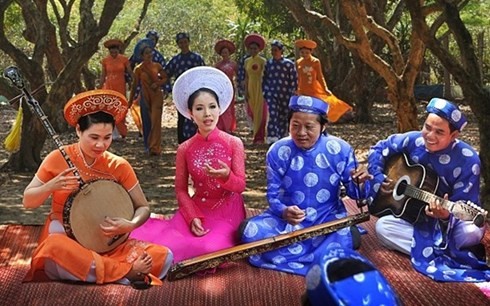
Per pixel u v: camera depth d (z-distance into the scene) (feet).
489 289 15.20
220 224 16.72
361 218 16.55
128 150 38.09
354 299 5.87
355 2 31.24
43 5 41.78
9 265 16.47
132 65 42.11
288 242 15.99
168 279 15.44
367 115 51.47
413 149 17.19
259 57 39.47
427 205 16.61
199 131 17.02
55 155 15.28
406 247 17.03
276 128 38.63
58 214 15.40
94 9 96.27
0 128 48.14
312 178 16.71
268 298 14.67
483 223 15.78
